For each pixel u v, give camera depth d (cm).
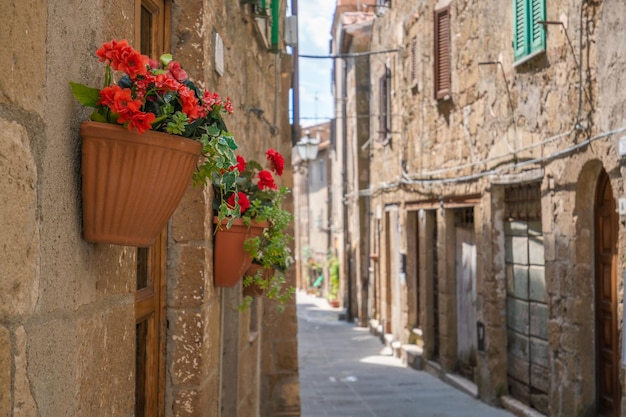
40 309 164
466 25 1072
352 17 2209
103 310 204
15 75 152
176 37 371
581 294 745
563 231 767
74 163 183
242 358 542
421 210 1362
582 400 745
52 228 170
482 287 1025
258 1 535
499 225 985
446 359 1224
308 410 990
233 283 398
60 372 175
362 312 2217
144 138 183
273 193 440
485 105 995
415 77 1363
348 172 2452
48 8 168
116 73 215
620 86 632
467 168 1077
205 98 233
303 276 3953
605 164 662
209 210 374
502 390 988
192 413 358
